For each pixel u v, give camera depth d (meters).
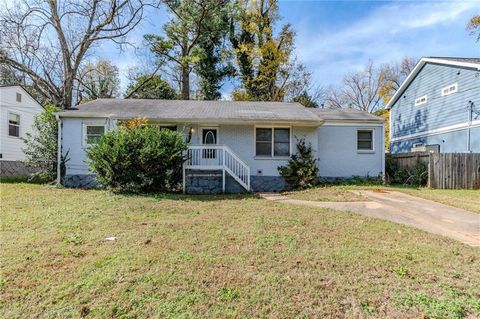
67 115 11.53
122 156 9.53
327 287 3.25
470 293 3.14
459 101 14.59
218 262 3.87
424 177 12.47
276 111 13.06
